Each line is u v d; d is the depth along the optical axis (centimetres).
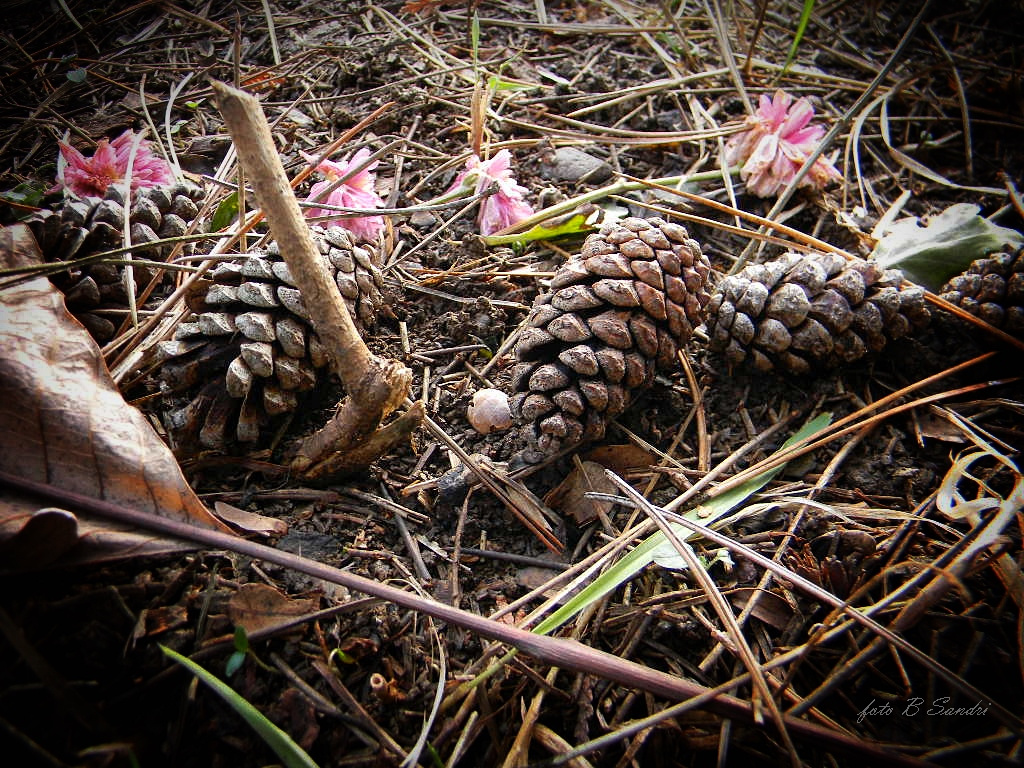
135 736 12
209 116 25
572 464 17
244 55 28
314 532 16
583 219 21
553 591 15
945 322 19
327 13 30
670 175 24
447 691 14
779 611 15
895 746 13
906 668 14
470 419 18
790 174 23
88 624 13
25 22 29
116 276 18
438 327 20
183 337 16
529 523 16
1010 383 18
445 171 24
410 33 29
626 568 15
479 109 23
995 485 17
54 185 21
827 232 23
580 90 27
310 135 25
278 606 14
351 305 17
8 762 11
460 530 16
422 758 13
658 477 17
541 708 14
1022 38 29
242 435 16
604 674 13
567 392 16
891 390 19
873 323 18
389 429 15
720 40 27
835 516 16
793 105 23
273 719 13
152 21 29
